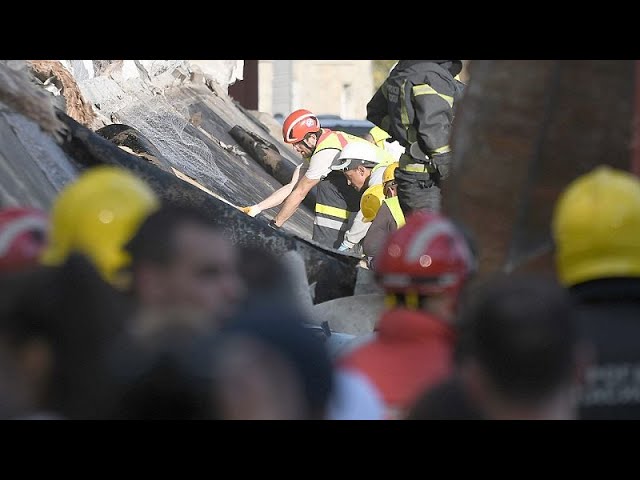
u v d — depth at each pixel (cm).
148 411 555
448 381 642
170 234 700
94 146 1286
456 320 787
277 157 2622
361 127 3725
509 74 1027
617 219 754
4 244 758
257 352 547
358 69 7775
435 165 1855
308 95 7025
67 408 627
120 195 809
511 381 601
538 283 618
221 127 2725
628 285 738
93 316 646
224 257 700
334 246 2197
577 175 1005
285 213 2136
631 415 680
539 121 1016
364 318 1394
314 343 564
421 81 1853
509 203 1027
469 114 1055
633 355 693
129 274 701
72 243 797
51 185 1220
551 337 596
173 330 638
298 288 1353
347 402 685
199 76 2883
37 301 639
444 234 804
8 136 1206
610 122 999
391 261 800
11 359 632
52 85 1741
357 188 2138
